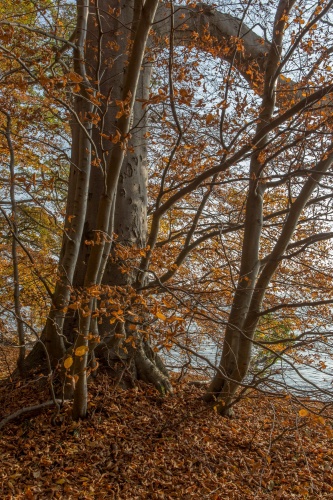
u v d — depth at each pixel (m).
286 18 5.96
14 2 5.75
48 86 3.67
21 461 4.66
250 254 6.36
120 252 4.59
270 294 7.97
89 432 5.16
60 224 6.30
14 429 5.17
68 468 4.58
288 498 4.61
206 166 6.11
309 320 7.73
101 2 6.68
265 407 6.90
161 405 6.11
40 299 6.46
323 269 7.91
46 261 6.02
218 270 6.75
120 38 6.61
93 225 6.42
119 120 4.18
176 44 6.80
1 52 4.21
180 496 4.40
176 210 10.04
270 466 5.23
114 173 4.30
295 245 6.72
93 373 6.06
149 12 4.04
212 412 6.24
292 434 6.08
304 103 5.01
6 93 5.00
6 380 6.15
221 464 5.08
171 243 9.33
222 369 6.26
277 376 8.09
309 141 5.95
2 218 8.91
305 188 6.16
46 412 5.39
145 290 6.04
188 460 5.04
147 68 6.86
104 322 6.23
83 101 5.55
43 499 4.11
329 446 5.91
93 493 4.25
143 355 6.49
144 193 6.93
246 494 4.59
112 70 6.51
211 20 7.65
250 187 6.24
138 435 5.34
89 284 4.37
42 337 6.31
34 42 5.12
